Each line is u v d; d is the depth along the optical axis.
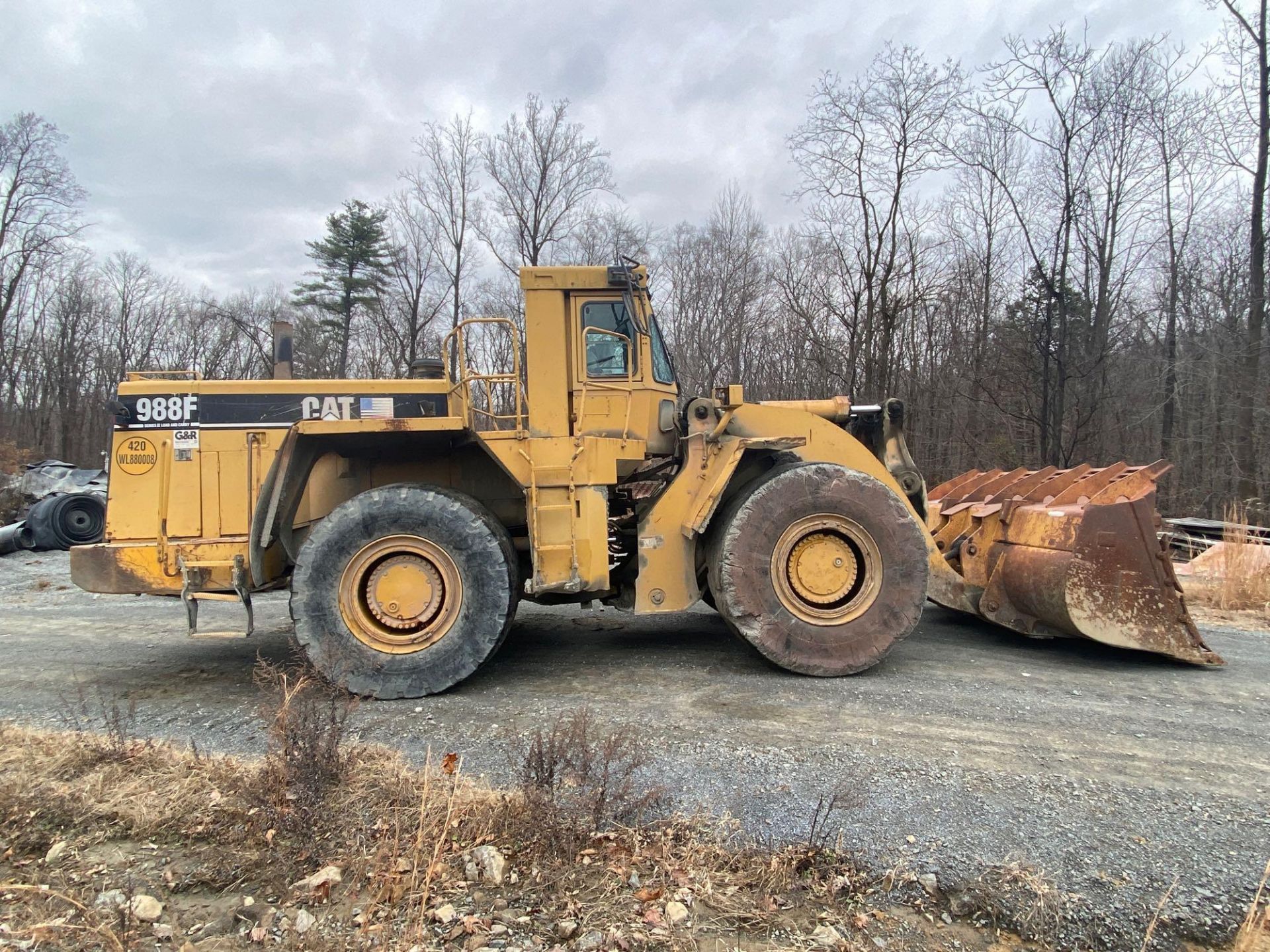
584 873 2.31
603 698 4.06
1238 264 17.39
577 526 4.54
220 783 2.84
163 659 5.11
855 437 5.70
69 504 11.53
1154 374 18.39
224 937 2.06
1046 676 4.50
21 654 5.27
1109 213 16.02
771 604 4.45
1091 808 2.73
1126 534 4.77
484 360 5.48
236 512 4.71
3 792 2.73
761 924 2.11
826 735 3.45
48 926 2.00
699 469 4.72
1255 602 7.14
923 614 6.51
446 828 2.35
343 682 4.02
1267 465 15.96
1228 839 2.52
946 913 2.19
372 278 32.88
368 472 5.06
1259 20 14.27
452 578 4.27
